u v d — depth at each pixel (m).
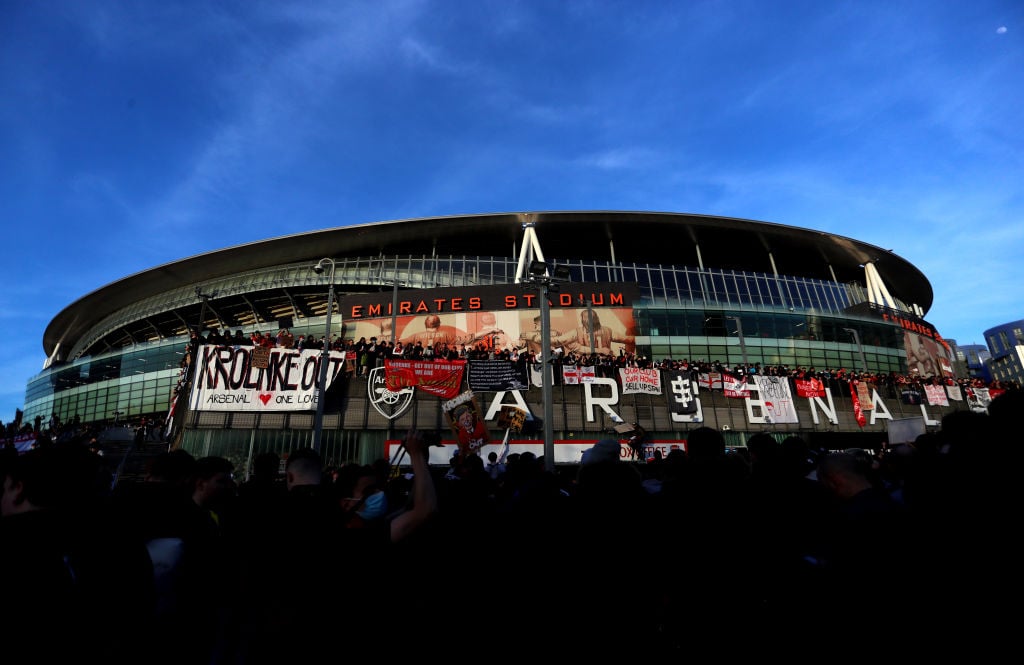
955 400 36.69
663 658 3.37
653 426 29.23
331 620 2.76
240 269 58.00
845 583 3.08
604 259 57.81
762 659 3.31
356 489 3.89
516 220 52.62
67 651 2.39
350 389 26.44
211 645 3.29
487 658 4.33
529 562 4.00
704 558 3.49
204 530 3.68
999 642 2.27
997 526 2.36
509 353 28.86
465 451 23.48
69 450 2.76
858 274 65.31
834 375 34.03
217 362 25.42
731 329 46.84
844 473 3.51
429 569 4.97
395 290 36.00
